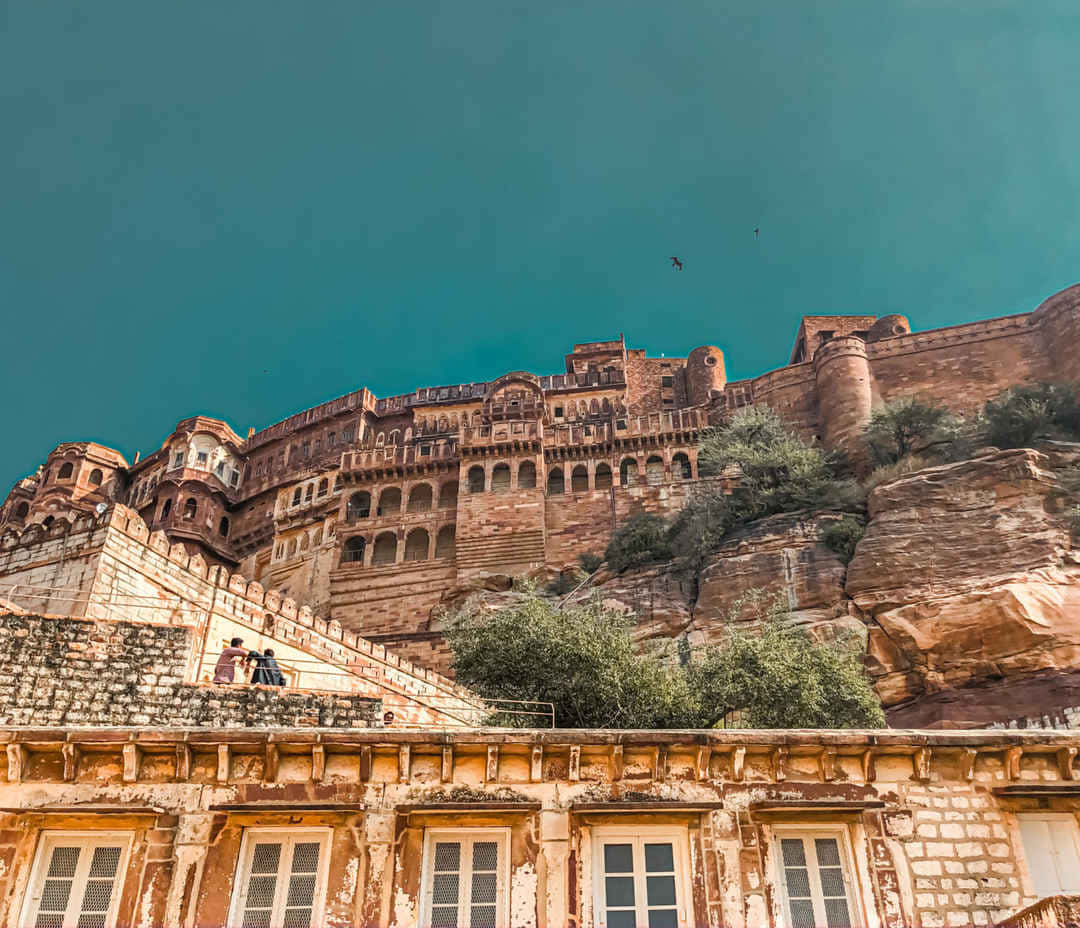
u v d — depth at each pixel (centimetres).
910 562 4531
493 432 6856
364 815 1389
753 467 5825
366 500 6969
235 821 1373
